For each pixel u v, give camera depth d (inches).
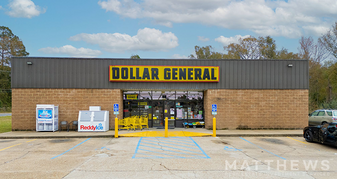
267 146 468.8
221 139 543.5
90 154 394.3
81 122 622.5
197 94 738.8
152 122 729.0
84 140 527.5
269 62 687.7
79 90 661.9
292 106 683.4
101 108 663.8
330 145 481.7
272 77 685.9
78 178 273.4
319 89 1765.5
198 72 673.0
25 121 649.6
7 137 556.4
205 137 569.0
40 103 654.5
